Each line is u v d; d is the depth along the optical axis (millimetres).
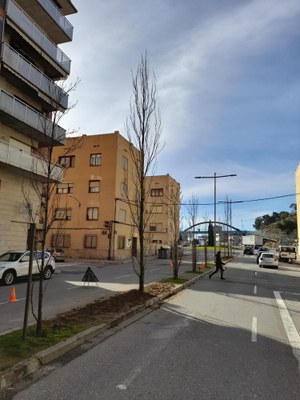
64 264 30078
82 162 39906
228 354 6109
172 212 27969
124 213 40500
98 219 38156
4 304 10789
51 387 4547
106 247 37281
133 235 43156
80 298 12133
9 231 20938
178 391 4484
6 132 21328
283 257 47000
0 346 5770
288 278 22344
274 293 14703
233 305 11312
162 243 54406
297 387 4711
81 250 38125
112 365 5430
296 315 9914
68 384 4652
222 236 75625
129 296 11859
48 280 17922
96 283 16828
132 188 41938
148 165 12703
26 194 22094
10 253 17203
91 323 7762
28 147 23438
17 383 4652
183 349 6352
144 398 4258
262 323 8734
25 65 20969
